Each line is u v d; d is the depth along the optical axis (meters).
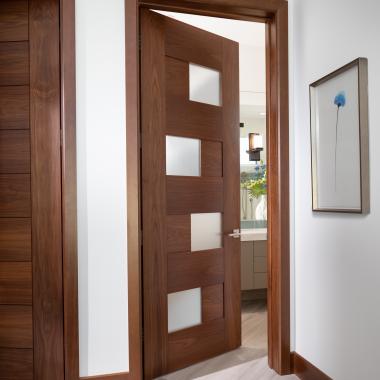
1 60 2.03
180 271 2.31
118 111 1.97
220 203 2.52
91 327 1.95
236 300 2.60
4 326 2.03
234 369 2.29
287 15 2.22
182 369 2.30
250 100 3.60
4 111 2.03
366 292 1.62
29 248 2.02
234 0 2.13
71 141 1.91
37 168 2.02
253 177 4.18
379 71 1.54
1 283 2.03
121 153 1.97
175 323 2.32
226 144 2.56
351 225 1.71
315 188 1.99
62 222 2.03
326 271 1.91
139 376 1.97
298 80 2.18
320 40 1.95
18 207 2.03
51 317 2.03
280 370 2.20
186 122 2.35
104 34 1.96
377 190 1.55
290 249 2.23
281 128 2.21
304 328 2.13
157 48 2.21
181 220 2.33
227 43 2.57
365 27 1.62
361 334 1.65
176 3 2.11
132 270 1.97
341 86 1.76
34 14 2.02
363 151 1.60
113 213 1.96
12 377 2.04
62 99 1.95
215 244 2.53
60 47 2.02
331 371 1.88
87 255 1.94
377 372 1.56
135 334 1.97
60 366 2.03
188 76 2.38
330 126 1.86
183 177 2.33
